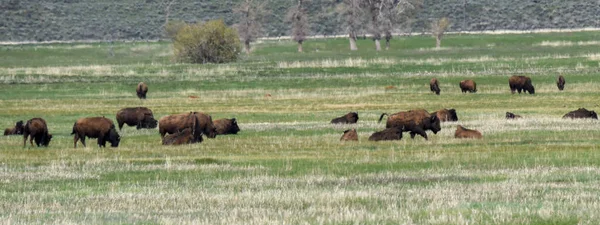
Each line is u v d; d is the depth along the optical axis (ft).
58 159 333.42
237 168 300.40
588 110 522.88
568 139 379.14
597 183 253.65
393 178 272.31
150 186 263.29
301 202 224.94
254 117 546.67
